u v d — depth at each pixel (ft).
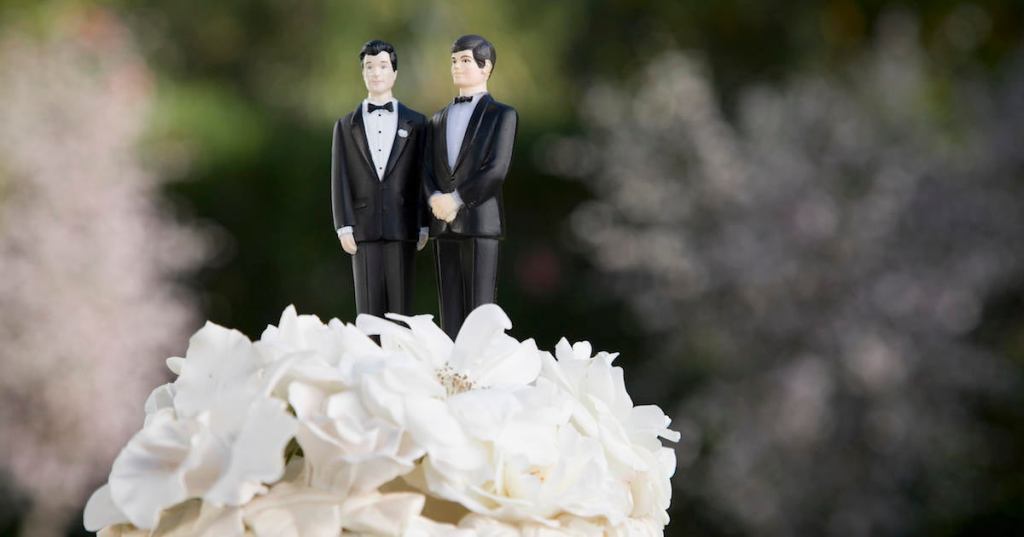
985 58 24.91
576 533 3.93
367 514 3.69
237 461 3.70
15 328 18.24
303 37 25.22
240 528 3.68
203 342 3.95
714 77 24.71
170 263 20.34
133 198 19.65
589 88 24.72
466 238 4.87
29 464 18.19
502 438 3.92
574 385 4.39
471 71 4.87
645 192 20.27
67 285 18.39
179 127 23.21
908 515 18.45
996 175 19.61
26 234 18.31
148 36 24.77
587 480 3.99
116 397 18.60
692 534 19.83
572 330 23.24
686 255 19.56
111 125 19.29
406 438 3.81
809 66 24.09
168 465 3.78
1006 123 19.97
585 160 21.54
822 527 18.53
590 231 22.44
